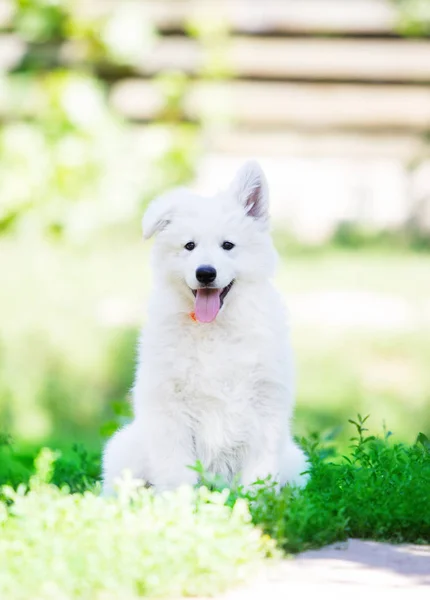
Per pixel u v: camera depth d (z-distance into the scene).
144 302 13.94
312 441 7.38
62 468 6.75
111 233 17.02
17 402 11.62
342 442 9.24
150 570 4.12
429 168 17.78
